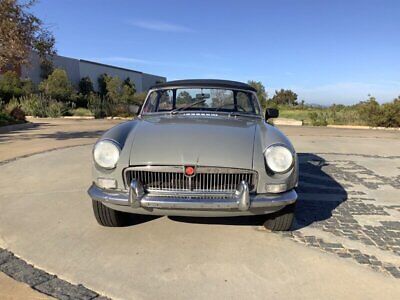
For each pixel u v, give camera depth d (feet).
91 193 11.31
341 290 9.07
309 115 76.02
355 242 11.89
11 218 13.64
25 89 100.01
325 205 15.85
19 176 20.27
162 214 10.93
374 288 9.18
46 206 15.06
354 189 18.71
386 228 13.21
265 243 11.62
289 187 11.01
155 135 11.48
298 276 9.70
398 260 10.69
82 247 11.21
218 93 15.37
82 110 92.53
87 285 9.14
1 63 43.96
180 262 10.36
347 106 85.56
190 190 10.55
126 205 10.72
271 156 10.77
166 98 15.46
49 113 81.61
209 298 8.69
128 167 10.69
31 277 9.45
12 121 53.93
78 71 142.10
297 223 13.47
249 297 8.75
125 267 10.04
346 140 41.32
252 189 10.74
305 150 32.78
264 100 102.68
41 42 45.57
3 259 10.39
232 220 13.39
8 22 41.01
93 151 11.28
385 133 51.90
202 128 12.09
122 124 12.96
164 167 10.46
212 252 10.96
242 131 12.02
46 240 11.69
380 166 25.27
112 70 165.37
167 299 8.63
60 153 28.19
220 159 10.46
